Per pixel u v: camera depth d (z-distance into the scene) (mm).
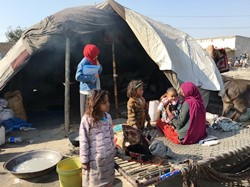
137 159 3275
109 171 2920
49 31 6418
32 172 4066
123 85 10961
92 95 2816
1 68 7332
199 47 7625
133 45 9656
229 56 33531
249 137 3961
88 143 2848
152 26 6840
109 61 10648
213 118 5180
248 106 6598
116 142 3496
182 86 4004
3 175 4414
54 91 10633
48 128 6949
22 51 6578
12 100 7215
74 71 10539
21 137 6262
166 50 6172
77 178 3312
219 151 3453
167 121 4262
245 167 3951
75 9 6848
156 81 11016
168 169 3053
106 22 6965
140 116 4273
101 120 2887
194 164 3000
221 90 6824
